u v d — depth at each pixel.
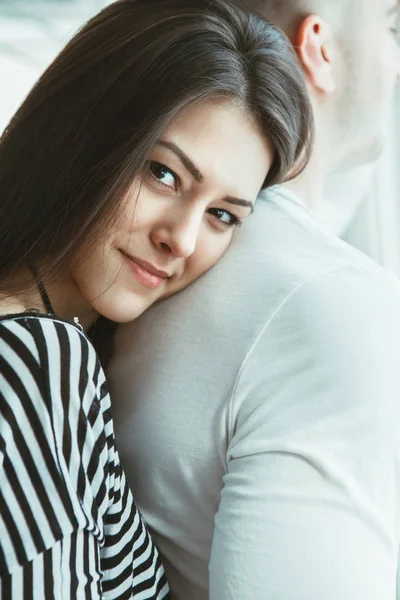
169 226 0.71
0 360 0.59
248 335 0.71
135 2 0.73
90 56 0.72
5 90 1.88
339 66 0.95
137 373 0.78
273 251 0.75
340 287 0.71
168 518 0.77
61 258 0.72
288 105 0.72
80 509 0.61
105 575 0.70
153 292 0.75
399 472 0.70
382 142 1.04
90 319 0.81
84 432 0.62
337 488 0.65
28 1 1.94
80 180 0.70
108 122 0.69
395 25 0.99
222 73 0.68
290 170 0.83
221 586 0.67
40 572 0.57
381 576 0.66
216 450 0.72
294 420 0.68
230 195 0.72
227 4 0.72
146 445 0.76
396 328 0.72
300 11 0.92
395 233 1.23
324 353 0.68
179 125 0.68
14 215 0.73
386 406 0.69
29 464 0.58
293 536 0.65
